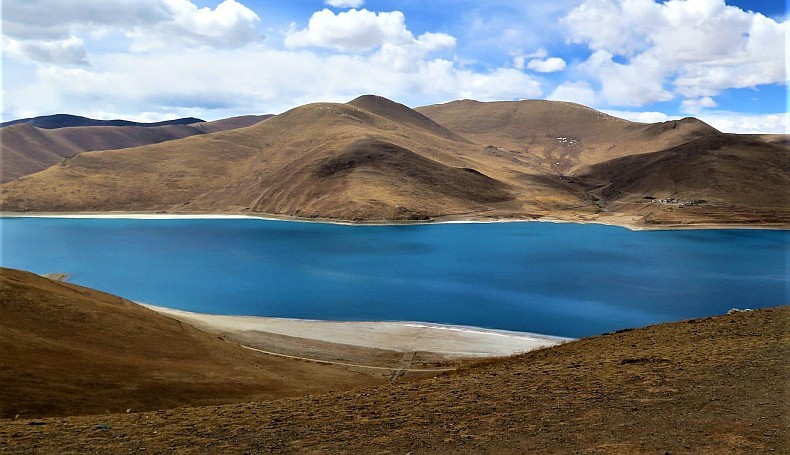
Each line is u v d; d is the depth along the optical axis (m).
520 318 80.62
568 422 18.34
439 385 25.98
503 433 17.72
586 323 77.94
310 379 40.59
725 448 15.55
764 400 19.03
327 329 71.06
